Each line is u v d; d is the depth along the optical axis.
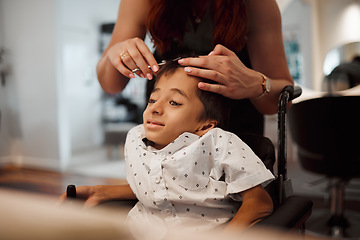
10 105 4.69
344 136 1.86
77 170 4.30
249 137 0.85
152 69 0.80
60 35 4.37
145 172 0.75
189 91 0.75
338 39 2.94
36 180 3.73
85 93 6.24
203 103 0.76
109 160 5.07
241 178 0.69
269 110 0.98
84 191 0.78
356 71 2.89
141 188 0.75
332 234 2.02
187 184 0.71
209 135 0.72
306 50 3.03
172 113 0.74
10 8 4.54
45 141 4.48
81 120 6.14
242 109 1.03
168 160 0.72
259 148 0.83
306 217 0.65
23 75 4.57
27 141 4.63
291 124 2.10
